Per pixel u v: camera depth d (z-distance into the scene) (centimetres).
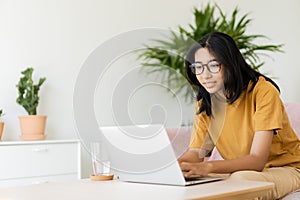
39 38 313
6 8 301
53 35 320
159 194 110
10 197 112
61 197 109
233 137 186
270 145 170
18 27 305
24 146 261
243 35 366
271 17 365
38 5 314
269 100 175
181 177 123
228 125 185
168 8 377
